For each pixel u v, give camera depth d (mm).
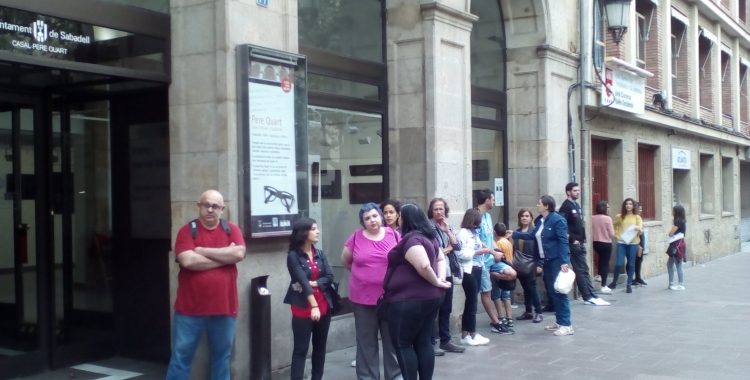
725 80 23750
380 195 9484
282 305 7070
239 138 6637
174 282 6785
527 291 10664
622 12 12812
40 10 5789
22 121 7184
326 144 8664
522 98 12258
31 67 6176
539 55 12070
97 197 7742
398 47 9523
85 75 6613
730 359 8094
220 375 6043
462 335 8961
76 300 7586
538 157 12156
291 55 7062
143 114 7480
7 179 7031
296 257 6375
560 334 9484
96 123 7719
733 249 23969
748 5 25406
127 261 7707
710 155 22172
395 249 6195
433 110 9281
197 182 6750
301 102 7184
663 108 17062
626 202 14117
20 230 7137
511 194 12352
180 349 5863
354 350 8633
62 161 7535
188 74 6785
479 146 11656
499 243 9711
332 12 8852
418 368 6242
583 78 12945
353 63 8977
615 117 14805
